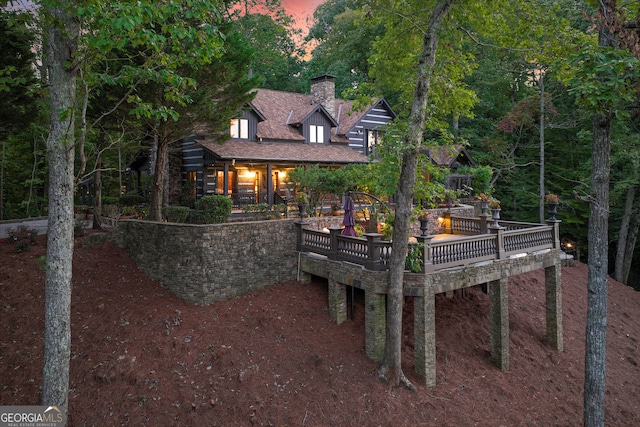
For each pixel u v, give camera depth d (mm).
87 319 11781
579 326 16078
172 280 13508
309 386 10305
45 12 6391
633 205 25406
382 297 11383
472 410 10273
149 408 9281
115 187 34031
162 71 7359
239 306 12984
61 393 6992
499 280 12461
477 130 31469
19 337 10836
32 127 24266
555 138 27812
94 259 14547
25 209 32844
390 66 13445
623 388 12883
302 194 15172
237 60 14258
